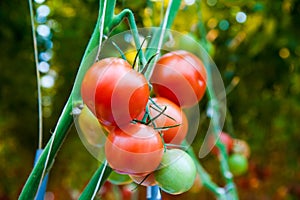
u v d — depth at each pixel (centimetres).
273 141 258
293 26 208
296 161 266
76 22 198
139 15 139
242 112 244
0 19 210
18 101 233
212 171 240
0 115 232
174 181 67
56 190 252
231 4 194
